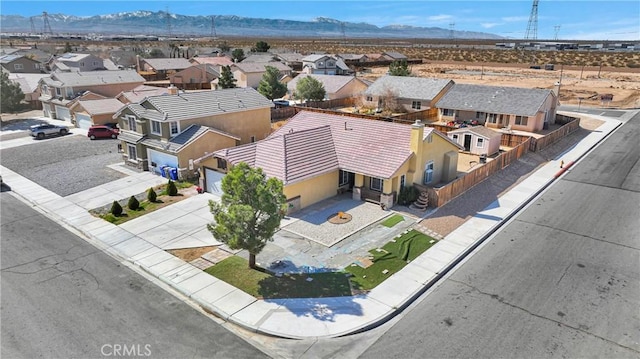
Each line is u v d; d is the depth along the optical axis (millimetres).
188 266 20125
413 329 15906
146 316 16562
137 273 19688
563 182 32625
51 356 14398
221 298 17594
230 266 20078
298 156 27234
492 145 39500
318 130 30344
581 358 14391
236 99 39969
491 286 18703
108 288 18422
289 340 15352
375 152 28109
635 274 19656
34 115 59875
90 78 60344
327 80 70188
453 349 14820
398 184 27281
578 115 58250
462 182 29125
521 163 36438
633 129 49719
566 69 112062
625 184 31891
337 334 15586
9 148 41625
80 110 50188
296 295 17828
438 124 51469
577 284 18828
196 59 102938
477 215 26156
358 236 23188
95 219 25641
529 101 48719
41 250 21812
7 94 59562
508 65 126000
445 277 19453
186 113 34625
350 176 29672
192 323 16203
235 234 17625
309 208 26828
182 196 29266
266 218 19109
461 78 94625
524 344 15039
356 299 17594
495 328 15906
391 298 17672
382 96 60094
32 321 16172
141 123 34281
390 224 24688
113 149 41312
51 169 35188
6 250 21766
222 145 35406
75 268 20062
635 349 14828
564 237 23438
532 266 20391
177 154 32125
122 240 22891
